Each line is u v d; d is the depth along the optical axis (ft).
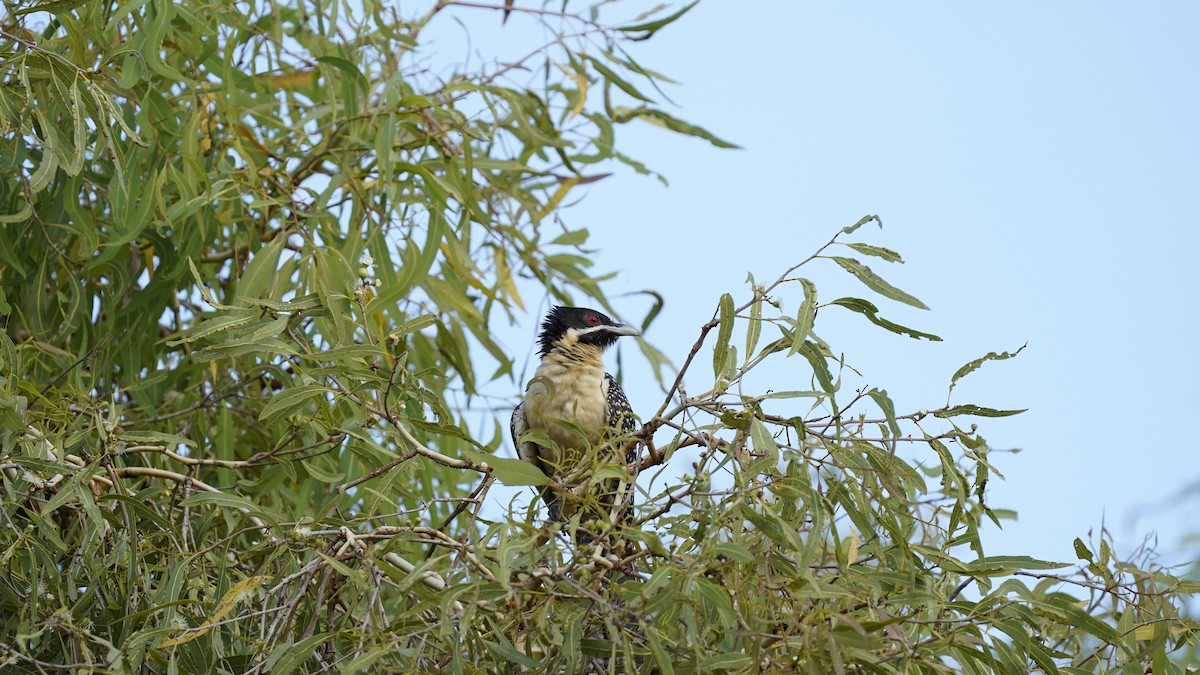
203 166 45.39
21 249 42.34
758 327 30.96
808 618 26.78
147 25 41.50
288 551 31.91
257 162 46.62
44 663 28.45
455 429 32.60
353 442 41.24
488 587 28.22
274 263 42.37
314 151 46.55
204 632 30.37
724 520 28.22
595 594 27.43
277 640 29.78
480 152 51.01
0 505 31.35
